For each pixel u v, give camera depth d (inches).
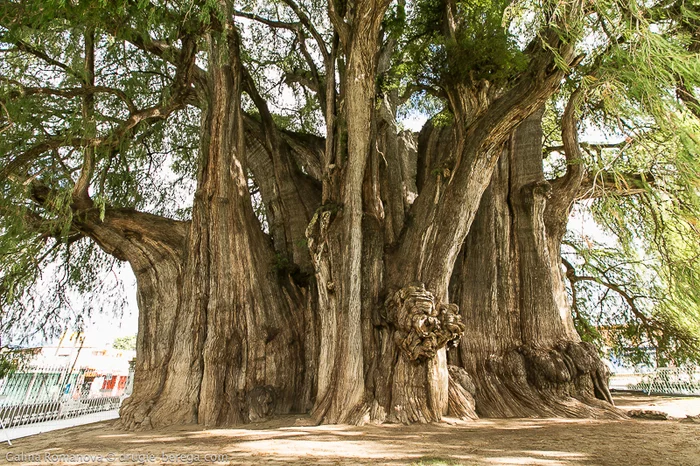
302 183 518.0
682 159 287.6
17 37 318.0
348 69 383.6
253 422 365.4
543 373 369.7
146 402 382.9
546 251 428.5
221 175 427.2
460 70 372.8
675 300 528.4
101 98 434.0
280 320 424.5
